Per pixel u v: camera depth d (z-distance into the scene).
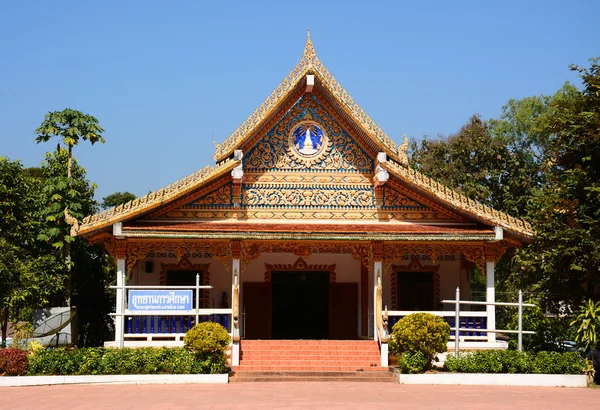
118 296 23.64
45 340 26.23
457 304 22.97
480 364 21.64
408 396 17.91
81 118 31.45
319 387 20.00
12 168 26.81
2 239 26.28
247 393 18.34
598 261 22.50
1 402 16.53
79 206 30.25
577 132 23.67
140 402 16.47
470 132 46.62
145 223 24.62
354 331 28.97
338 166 26.08
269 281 29.14
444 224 25.72
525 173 45.28
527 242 25.30
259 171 25.88
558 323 25.53
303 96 26.06
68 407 15.66
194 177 24.64
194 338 21.33
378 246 24.67
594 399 18.05
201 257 28.98
